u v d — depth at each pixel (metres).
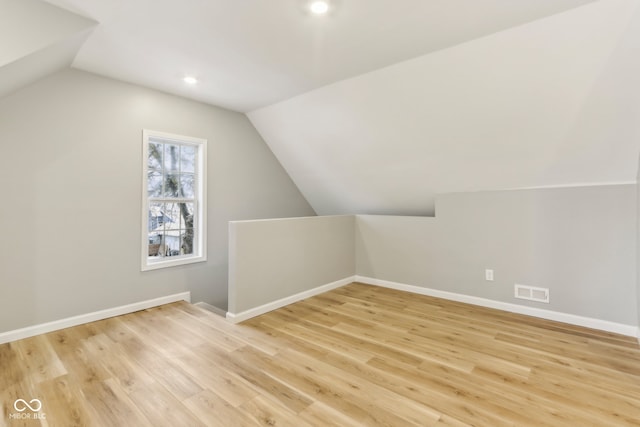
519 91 2.72
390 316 3.40
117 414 1.83
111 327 3.06
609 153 2.83
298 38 2.52
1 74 2.17
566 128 2.80
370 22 2.29
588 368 2.31
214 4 2.09
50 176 2.95
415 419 1.79
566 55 2.37
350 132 3.93
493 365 2.37
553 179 3.27
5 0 2.04
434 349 2.63
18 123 2.77
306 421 1.77
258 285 3.46
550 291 3.27
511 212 3.49
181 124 3.87
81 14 2.23
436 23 2.30
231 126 4.41
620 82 2.37
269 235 3.58
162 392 2.03
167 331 2.98
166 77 3.28
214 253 4.23
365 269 4.80
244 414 1.83
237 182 4.51
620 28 2.11
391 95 3.26
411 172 4.04
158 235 3.80
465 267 3.84
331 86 3.46
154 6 2.12
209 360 2.44
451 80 2.88
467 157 3.50
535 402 1.93
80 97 3.11
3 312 2.72
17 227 2.78
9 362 2.39
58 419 1.78
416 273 4.27
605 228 2.98
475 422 1.76
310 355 2.53
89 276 3.19
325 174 4.83
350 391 2.05
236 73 3.17
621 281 2.91
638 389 2.05
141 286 3.56
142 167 3.55
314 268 4.18
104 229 3.28
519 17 2.23
